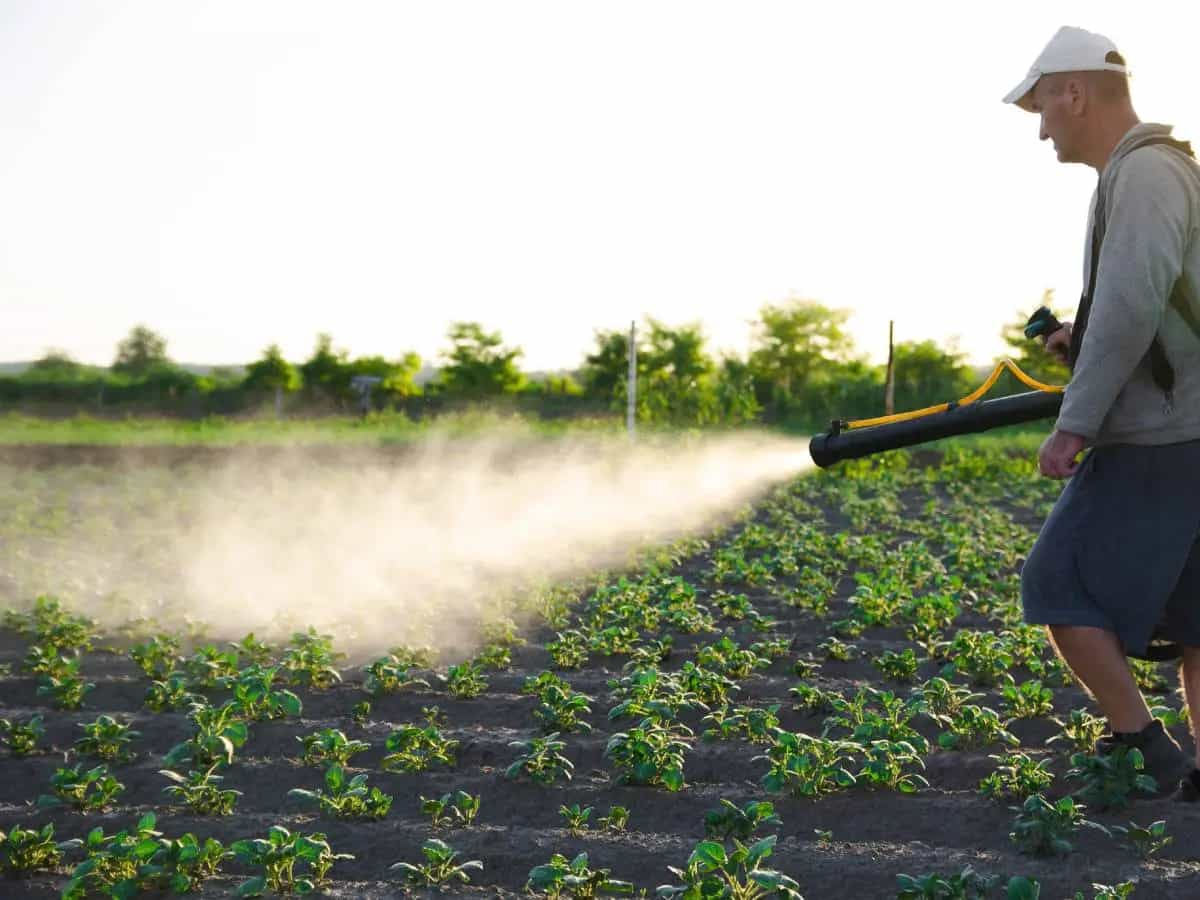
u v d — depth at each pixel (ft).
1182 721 16.62
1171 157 11.72
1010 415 13.16
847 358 156.15
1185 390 11.99
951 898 10.52
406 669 19.57
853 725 16.24
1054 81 12.50
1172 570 12.18
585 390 138.62
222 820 13.88
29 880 12.30
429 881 12.09
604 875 11.50
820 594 27.32
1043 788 13.78
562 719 17.42
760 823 13.48
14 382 143.84
